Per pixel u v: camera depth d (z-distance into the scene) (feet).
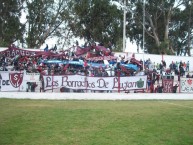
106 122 38.73
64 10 155.74
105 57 100.48
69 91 79.10
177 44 196.54
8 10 149.18
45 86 77.82
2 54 93.71
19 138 31.60
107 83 81.51
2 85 75.92
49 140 31.19
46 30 156.87
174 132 35.86
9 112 44.09
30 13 153.48
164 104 58.23
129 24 186.19
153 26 179.73
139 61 108.27
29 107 49.34
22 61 92.17
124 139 32.32
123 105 54.70
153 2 176.65
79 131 34.47
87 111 45.70
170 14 179.22
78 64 93.56
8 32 147.43
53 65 91.71
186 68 116.78
